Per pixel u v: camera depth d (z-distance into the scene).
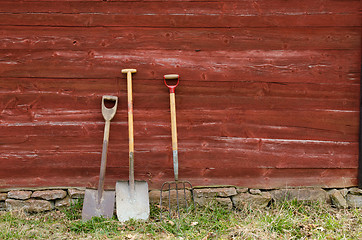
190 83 3.76
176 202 3.79
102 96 3.73
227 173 3.85
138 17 3.70
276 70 3.78
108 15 3.69
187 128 3.79
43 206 3.68
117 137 3.77
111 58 3.71
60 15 3.66
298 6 3.74
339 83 3.81
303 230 3.28
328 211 3.71
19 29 3.65
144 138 3.79
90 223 3.37
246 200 3.82
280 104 3.81
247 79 3.78
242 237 3.16
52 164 3.75
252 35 3.75
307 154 3.86
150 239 3.14
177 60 3.74
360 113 3.83
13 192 3.69
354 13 3.76
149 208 3.58
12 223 3.40
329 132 3.86
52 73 3.70
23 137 3.72
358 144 3.88
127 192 3.60
